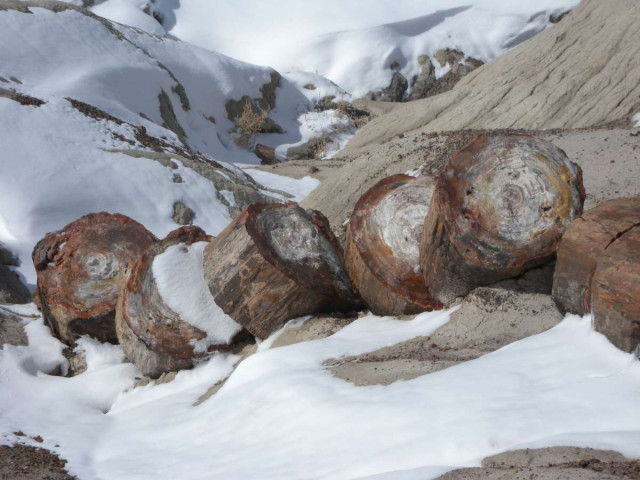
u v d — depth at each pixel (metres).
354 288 8.07
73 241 9.38
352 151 31.66
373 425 4.74
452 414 4.51
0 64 25.84
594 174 10.70
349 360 6.41
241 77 39.06
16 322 10.04
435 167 15.58
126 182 19.31
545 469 3.56
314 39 51.94
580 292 5.69
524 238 6.62
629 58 21.38
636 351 4.76
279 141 38.47
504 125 23.69
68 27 30.58
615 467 3.51
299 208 8.41
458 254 6.80
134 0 53.03
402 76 49.62
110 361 9.07
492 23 51.91
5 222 16.88
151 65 32.12
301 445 4.90
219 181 20.94
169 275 8.15
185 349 8.02
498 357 5.40
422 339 6.68
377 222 7.72
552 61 24.88
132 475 5.46
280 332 7.99
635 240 5.34
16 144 19.12
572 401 4.32
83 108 23.55
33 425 7.21
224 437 5.71
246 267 7.70
